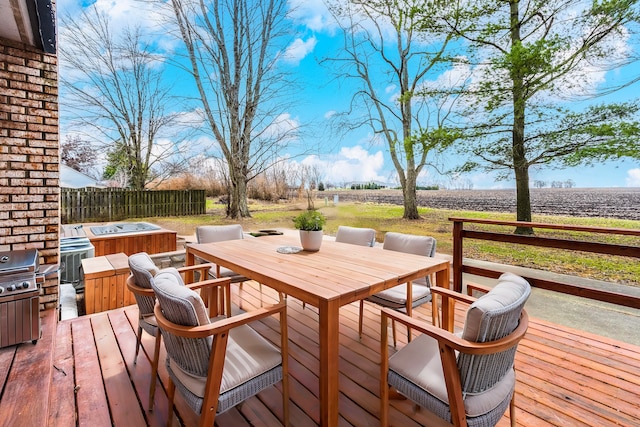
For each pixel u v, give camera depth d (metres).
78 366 1.91
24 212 2.41
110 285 2.98
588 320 2.93
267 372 1.32
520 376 1.84
